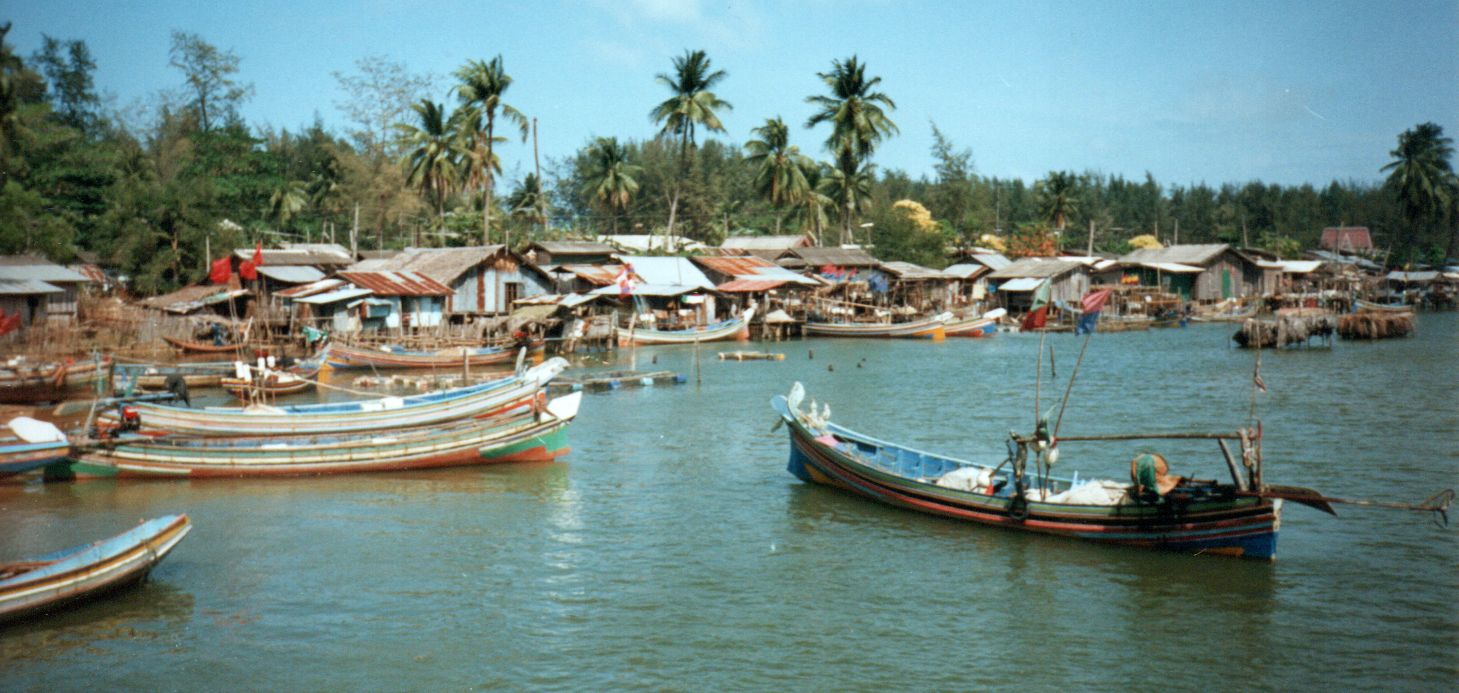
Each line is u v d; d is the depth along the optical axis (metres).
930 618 18.72
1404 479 27.41
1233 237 145.00
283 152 115.94
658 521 24.59
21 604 18.03
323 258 75.25
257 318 57.97
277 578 20.77
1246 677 16.42
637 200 125.06
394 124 88.25
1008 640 17.78
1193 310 89.62
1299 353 59.47
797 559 21.81
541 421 30.33
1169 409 39.16
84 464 27.52
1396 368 50.97
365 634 18.12
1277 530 20.25
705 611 19.08
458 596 19.81
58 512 25.20
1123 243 146.12
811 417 28.12
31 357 46.62
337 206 95.81
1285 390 43.75
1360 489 26.53
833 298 82.00
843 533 23.50
